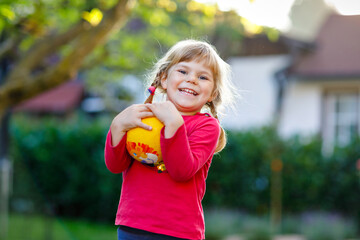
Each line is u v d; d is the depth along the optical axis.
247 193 9.44
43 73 5.62
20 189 8.80
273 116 11.13
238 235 8.05
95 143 9.25
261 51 12.67
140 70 9.34
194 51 2.35
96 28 5.41
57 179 9.41
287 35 11.94
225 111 2.84
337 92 11.77
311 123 11.88
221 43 12.55
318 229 8.25
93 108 14.48
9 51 6.49
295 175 9.58
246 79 12.74
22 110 13.27
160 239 2.16
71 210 9.48
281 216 9.40
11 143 8.94
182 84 2.31
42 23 6.10
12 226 8.02
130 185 2.26
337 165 9.62
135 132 2.19
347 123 11.66
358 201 9.52
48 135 9.47
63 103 14.26
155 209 2.17
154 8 7.19
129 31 9.52
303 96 11.98
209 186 9.26
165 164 2.16
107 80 10.71
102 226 9.11
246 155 9.45
